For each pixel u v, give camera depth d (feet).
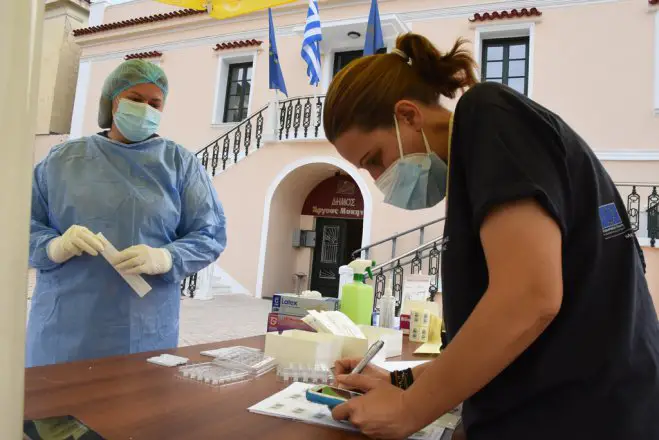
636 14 24.04
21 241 1.22
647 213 20.44
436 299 15.71
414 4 28.94
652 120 23.00
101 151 6.46
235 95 35.47
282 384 3.33
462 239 2.32
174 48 36.81
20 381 1.23
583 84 24.47
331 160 28.60
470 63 2.92
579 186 2.23
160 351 4.19
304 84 32.09
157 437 2.18
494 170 2.02
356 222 33.50
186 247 6.38
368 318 5.83
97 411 2.48
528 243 1.91
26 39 1.21
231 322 18.94
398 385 3.04
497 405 2.18
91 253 5.46
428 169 3.02
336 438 2.34
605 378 2.06
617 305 2.16
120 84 6.49
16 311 1.21
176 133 35.55
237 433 2.32
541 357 2.10
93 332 5.90
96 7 41.70
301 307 5.14
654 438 2.04
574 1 25.25
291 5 32.89
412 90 2.84
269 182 30.25
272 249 30.37
